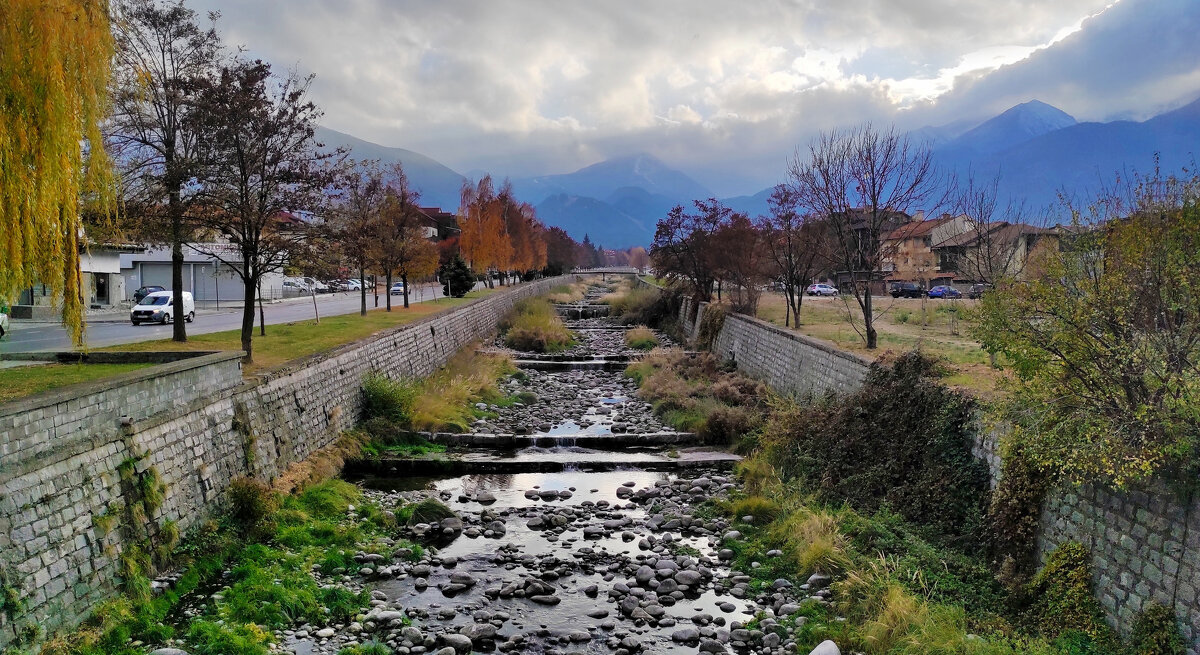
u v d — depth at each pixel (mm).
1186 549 8406
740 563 13680
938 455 14141
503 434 22828
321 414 19641
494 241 59750
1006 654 9117
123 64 17703
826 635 10484
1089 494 10148
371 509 15992
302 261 20641
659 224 45219
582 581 12977
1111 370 9297
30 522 9406
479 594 12375
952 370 15984
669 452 21328
